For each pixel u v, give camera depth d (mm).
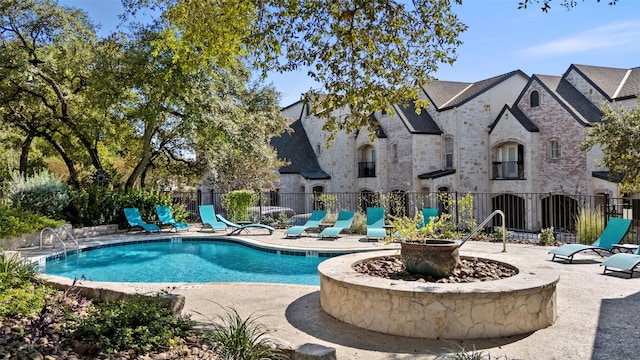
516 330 5629
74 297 6348
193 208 26703
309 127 36719
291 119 38344
